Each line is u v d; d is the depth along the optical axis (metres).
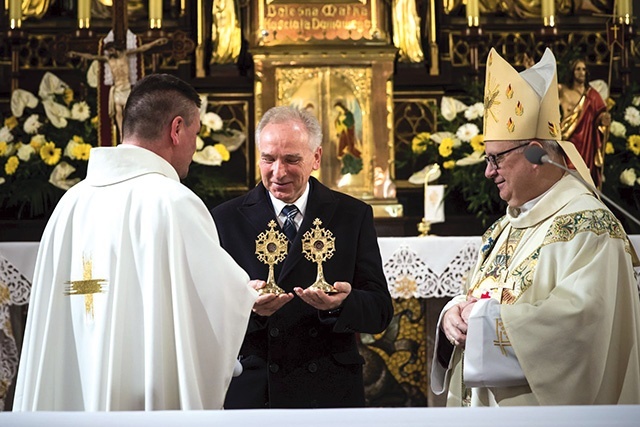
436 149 7.10
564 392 3.30
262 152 3.93
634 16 7.99
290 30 7.27
